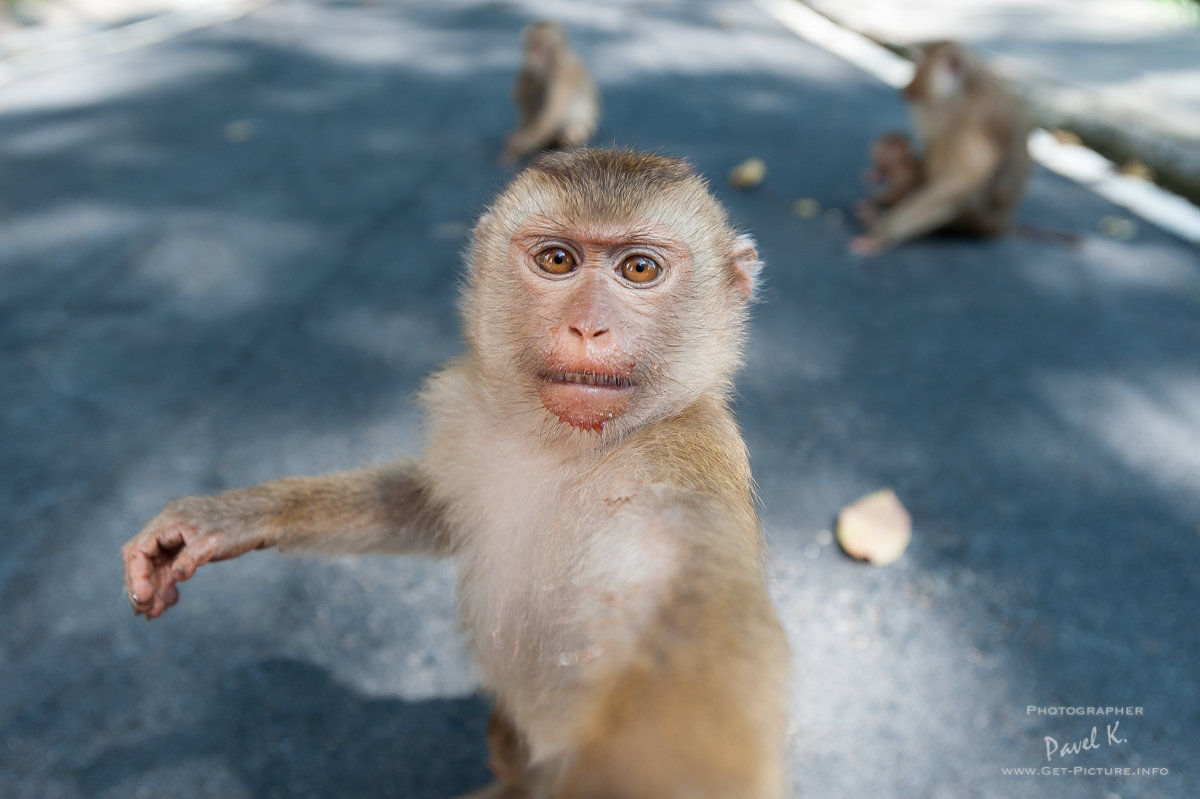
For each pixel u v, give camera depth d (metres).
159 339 0.81
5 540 0.56
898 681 0.50
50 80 1.65
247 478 0.63
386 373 0.77
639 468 0.34
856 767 0.45
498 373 0.39
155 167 1.23
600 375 0.36
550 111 1.36
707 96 1.78
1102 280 1.04
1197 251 1.14
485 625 0.38
